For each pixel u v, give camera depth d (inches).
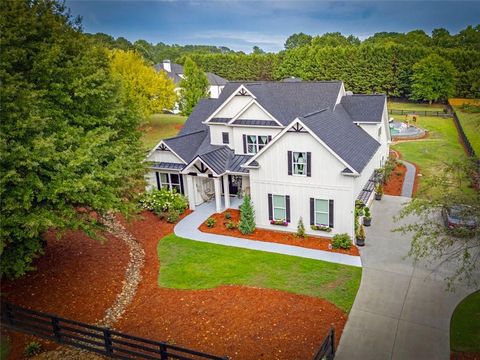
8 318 606.9
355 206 932.6
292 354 551.5
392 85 3238.2
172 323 629.3
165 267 815.1
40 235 768.9
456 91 2950.3
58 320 561.6
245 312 650.8
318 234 928.3
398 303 671.1
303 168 899.4
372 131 1253.7
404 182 1315.2
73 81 695.1
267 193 956.6
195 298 697.6
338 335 596.4
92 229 736.3
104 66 844.6
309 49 3631.9
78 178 647.8
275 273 775.7
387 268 783.7
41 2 705.0
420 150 1766.7
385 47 3161.9
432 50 3031.5
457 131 2123.5
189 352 492.4
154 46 6176.2
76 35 758.5
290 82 1307.8
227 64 4082.2
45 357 548.4
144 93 2121.1
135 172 829.2
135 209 826.8
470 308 653.3
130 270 805.2
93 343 548.4
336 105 1245.1
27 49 660.7
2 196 581.3
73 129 683.4
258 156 935.0
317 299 685.3
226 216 1045.2
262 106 1080.8
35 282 737.0
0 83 573.0
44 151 592.4
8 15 649.6
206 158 1059.3
